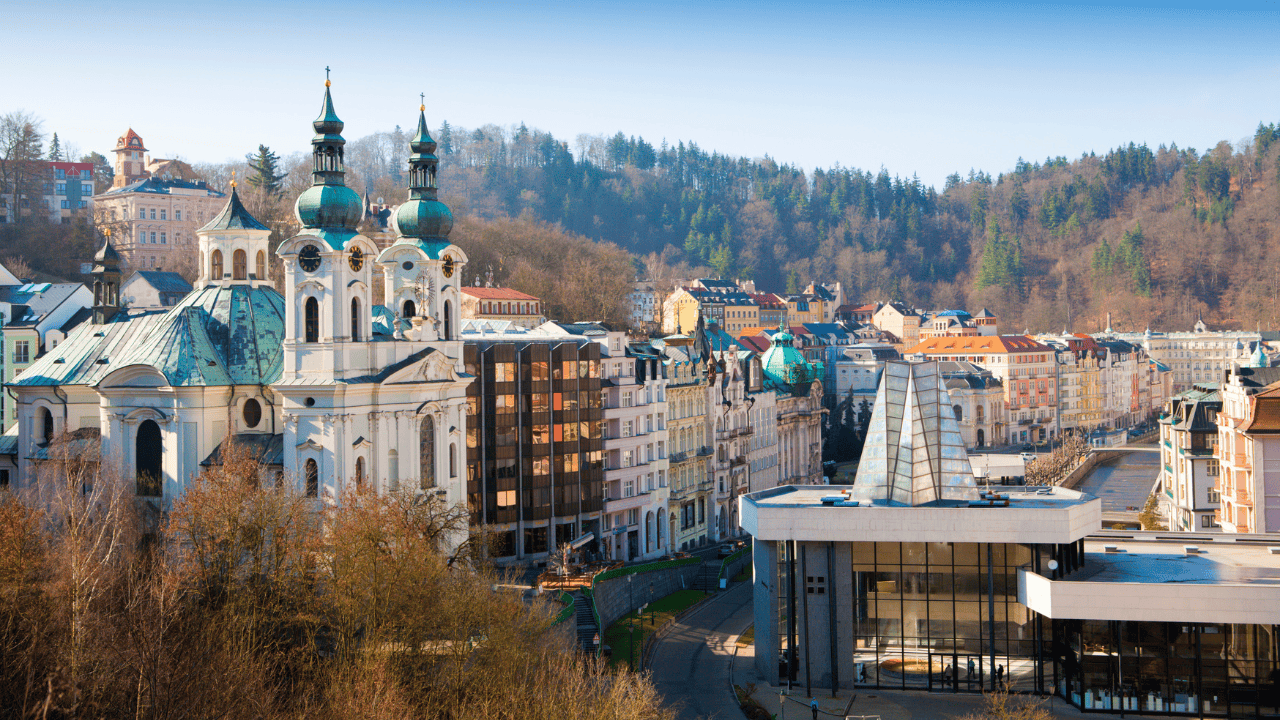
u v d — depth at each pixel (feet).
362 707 251.60
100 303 455.63
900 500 352.69
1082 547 360.28
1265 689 323.16
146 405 405.59
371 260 405.39
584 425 540.93
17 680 228.84
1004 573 344.49
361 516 320.29
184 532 334.65
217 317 423.23
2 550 268.62
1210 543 398.21
